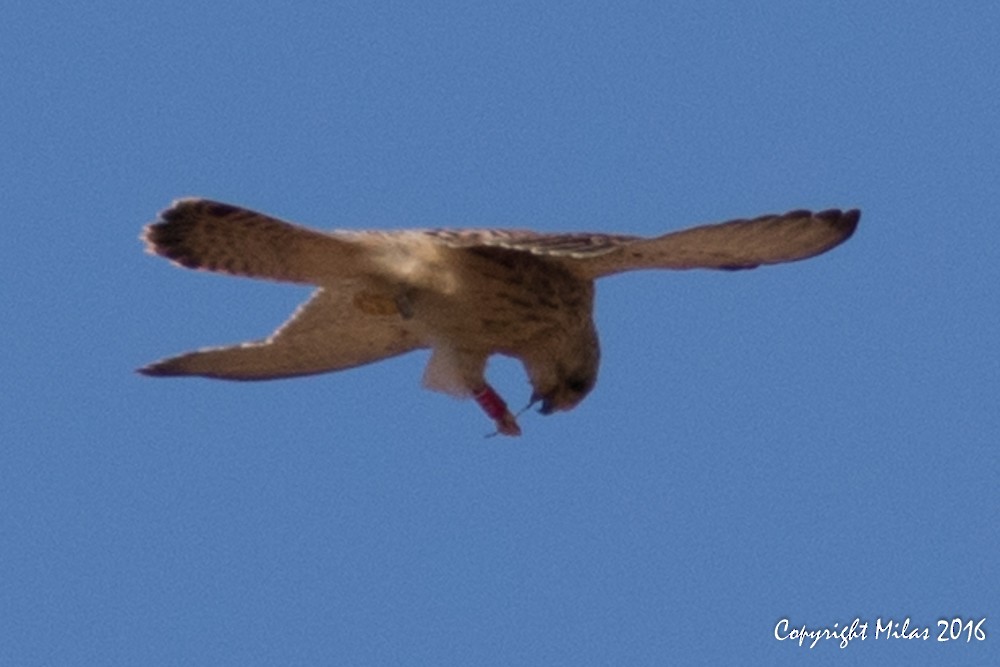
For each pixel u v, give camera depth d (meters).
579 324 15.44
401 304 14.59
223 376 16.48
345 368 16.55
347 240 14.01
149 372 16.30
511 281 14.87
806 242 13.61
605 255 14.09
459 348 15.23
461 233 14.61
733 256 13.91
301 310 15.82
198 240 13.70
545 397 15.88
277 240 13.84
